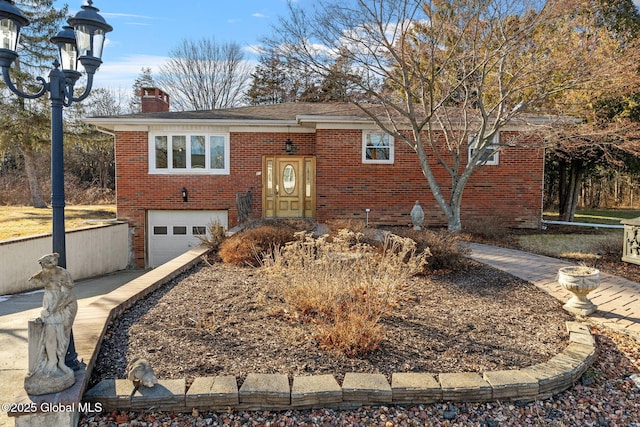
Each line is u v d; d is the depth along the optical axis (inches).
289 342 171.0
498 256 373.7
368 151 545.0
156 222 569.9
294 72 440.8
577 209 1118.4
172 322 191.6
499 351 167.9
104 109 1493.6
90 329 169.5
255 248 322.0
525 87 411.8
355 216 546.9
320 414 132.5
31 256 399.9
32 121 821.2
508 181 550.0
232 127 560.7
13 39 133.4
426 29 402.9
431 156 546.9
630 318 215.8
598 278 215.5
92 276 488.7
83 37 139.9
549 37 404.2
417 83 443.8
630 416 136.4
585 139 463.2
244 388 133.3
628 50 405.1
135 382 134.6
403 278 222.7
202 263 324.5
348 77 409.4
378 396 135.5
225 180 565.6
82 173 1270.9
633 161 641.6
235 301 222.4
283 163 573.3
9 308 295.6
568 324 198.2
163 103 668.7
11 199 1026.1
